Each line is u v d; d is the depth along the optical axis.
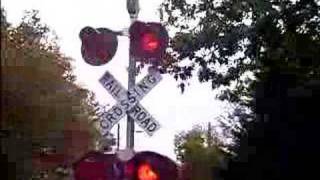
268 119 12.74
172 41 17.23
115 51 7.78
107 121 8.77
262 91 13.46
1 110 12.49
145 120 8.70
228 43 16.56
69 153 32.84
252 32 15.88
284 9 15.29
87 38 7.73
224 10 16.72
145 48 7.63
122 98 8.72
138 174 7.16
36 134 30.75
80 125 35.25
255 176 13.04
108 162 7.47
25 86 31.20
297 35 15.22
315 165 11.93
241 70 17.72
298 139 12.08
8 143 18.50
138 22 7.64
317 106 12.08
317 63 14.99
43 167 30.67
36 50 35.50
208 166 16.59
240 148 14.22
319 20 15.27
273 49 15.34
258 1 15.37
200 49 17.20
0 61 11.42
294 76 13.63
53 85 34.66
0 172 15.06
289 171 12.15
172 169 7.17
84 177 7.45
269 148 12.65
